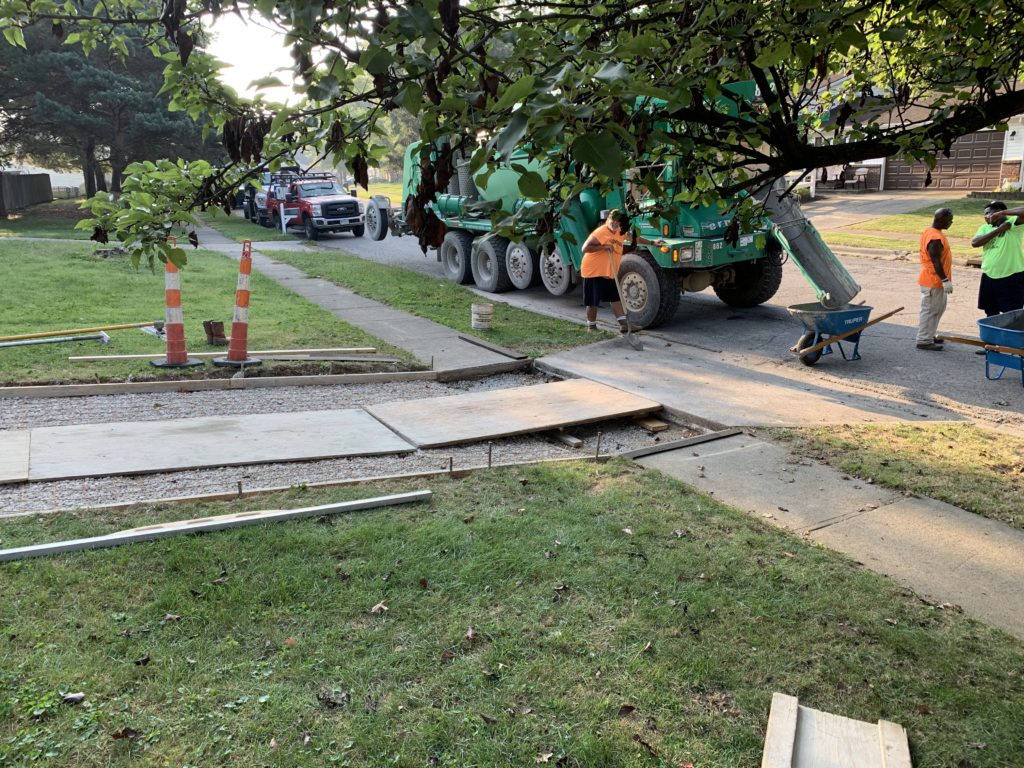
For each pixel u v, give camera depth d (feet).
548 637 12.96
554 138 6.98
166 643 12.55
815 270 32.99
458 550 15.80
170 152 123.65
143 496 18.53
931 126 13.60
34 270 51.98
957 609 14.19
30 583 14.07
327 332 37.27
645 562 15.55
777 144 12.98
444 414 25.66
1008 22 13.74
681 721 11.10
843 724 11.04
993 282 34.09
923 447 22.47
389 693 11.55
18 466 19.69
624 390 28.84
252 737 10.59
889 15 13.64
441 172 8.72
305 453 21.61
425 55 8.26
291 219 89.35
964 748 10.71
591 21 9.80
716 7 10.44
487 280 51.70
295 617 13.39
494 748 10.47
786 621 13.58
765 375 31.22
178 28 8.54
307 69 8.40
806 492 19.54
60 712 10.91
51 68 108.27
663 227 38.29
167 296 29.60
